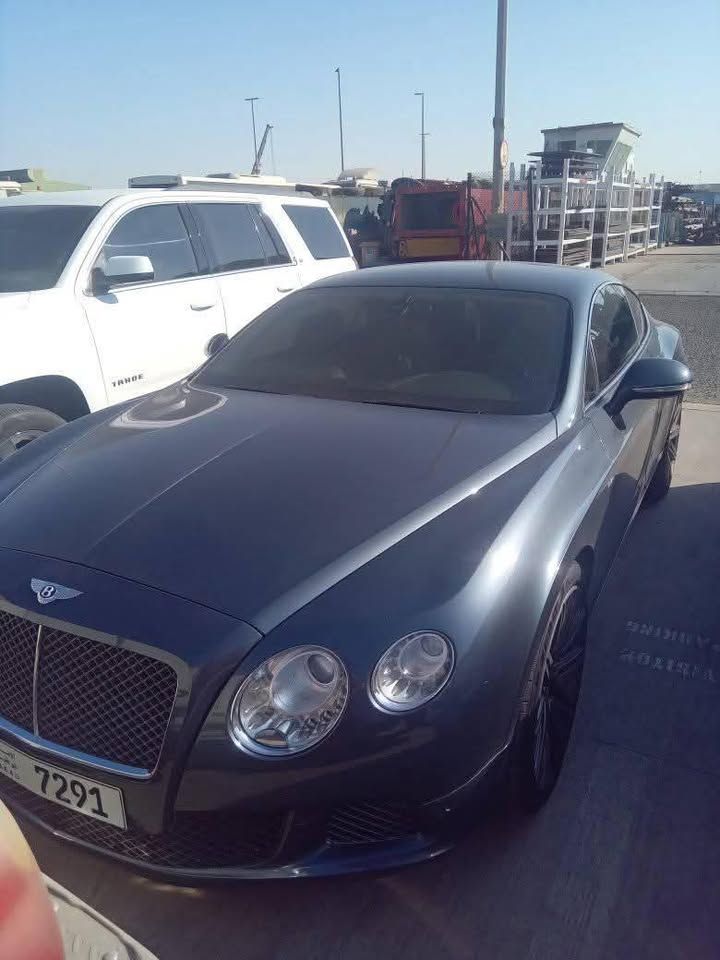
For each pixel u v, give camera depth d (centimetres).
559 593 249
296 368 354
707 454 620
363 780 202
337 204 1864
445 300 369
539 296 365
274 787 200
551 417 304
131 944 169
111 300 516
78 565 225
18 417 454
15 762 219
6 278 505
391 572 219
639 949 221
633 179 2295
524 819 262
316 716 200
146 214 561
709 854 252
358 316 373
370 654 202
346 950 220
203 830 206
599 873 245
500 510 246
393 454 275
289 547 225
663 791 277
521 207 2042
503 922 229
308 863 209
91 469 278
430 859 217
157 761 202
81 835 220
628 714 318
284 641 203
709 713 318
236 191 657
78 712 211
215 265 605
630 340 428
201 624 205
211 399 338
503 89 1507
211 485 257
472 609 213
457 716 207
